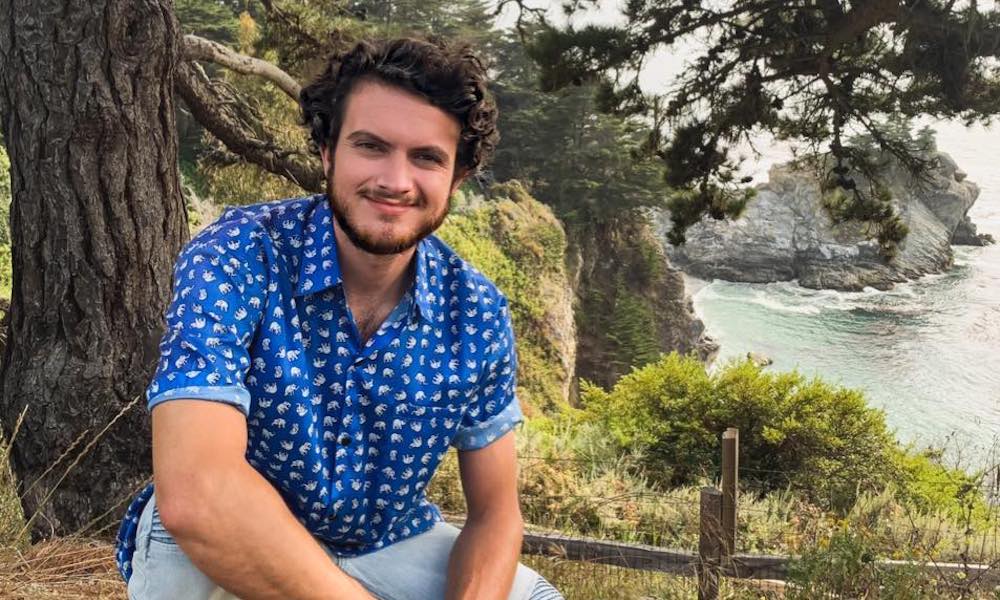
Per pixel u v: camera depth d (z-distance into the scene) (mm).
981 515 6625
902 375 49188
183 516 1184
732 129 13164
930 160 13570
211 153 7641
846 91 12750
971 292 65875
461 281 1507
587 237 48875
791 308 61500
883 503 8078
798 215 66688
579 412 13336
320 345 1386
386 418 1430
